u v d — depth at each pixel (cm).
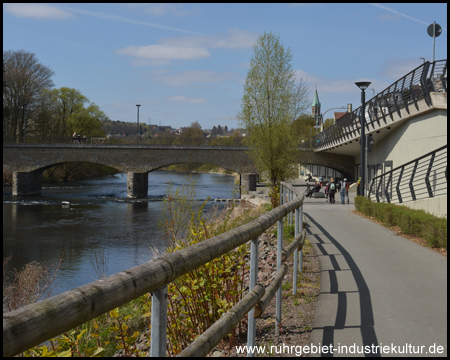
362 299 612
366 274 760
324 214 1869
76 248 2328
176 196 757
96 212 3850
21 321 138
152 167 5678
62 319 153
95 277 1683
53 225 3127
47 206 4275
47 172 7331
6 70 5947
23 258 2078
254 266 419
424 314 548
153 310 226
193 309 489
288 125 3059
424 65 2134
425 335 480
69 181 7600
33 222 3259
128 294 190
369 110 3194
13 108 5997
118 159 5688
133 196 5469
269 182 3169
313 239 1167
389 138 3172
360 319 531
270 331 512
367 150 2608
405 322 520
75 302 160
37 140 5944
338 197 3481
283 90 3056
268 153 3050
